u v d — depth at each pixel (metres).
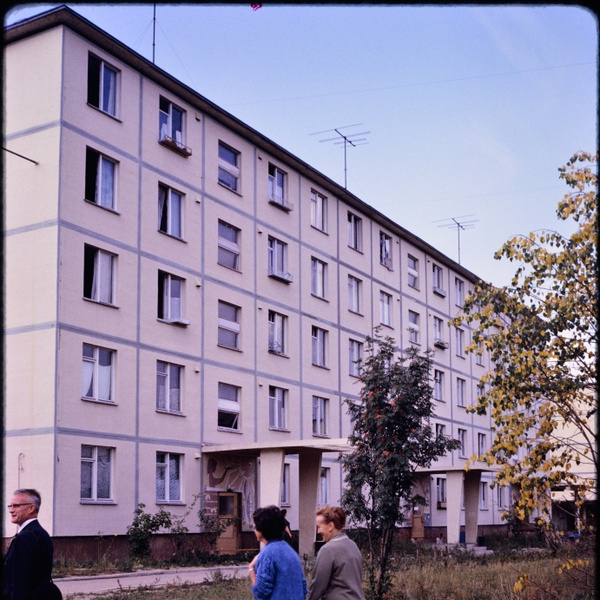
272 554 6.80
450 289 53.62
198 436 30.30
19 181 26.25
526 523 13.03
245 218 34.38
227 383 32.25
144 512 27.36
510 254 12.75
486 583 18.27
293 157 37.16
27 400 24.97
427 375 17.42
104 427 26.17
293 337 36.81
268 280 35.50
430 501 46.78
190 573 23.78
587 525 12.41
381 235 45.78
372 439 16.98
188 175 31.30
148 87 29.66
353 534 22.77
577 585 14.14
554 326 12.24
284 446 28.61
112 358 27.05
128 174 28.34
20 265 25.80
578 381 12.14
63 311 25.17
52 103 26.06
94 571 22.12
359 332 42.22
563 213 12.48
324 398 38.84
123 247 27.78
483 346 13.20
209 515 30.03
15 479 24.66
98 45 27.59
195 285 31.05
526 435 12.51
